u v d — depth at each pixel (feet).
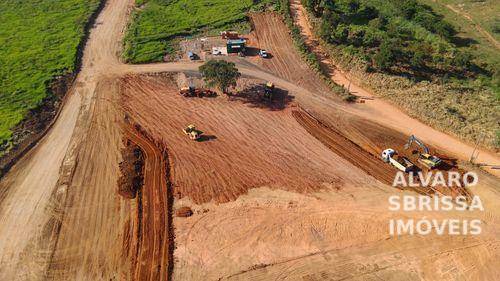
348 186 155.02
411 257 131.75
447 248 134.51
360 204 147.95
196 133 171.63
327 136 177.58
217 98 197.88
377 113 191.01
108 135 174.29
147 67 217.36
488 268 128.88
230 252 130.93
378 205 147.95
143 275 123.54
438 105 190.60
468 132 177.06
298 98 198.90
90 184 152.25
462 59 208.54
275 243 134.21
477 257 131.85
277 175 158.40
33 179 153.99
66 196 147.54
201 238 134.62
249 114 188.34
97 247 130.93
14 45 231.30
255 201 147.54
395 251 133.39
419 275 126.72
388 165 164.76
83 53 228.22
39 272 123.75
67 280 121.80
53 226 136.98
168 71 214.07
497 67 211.61
